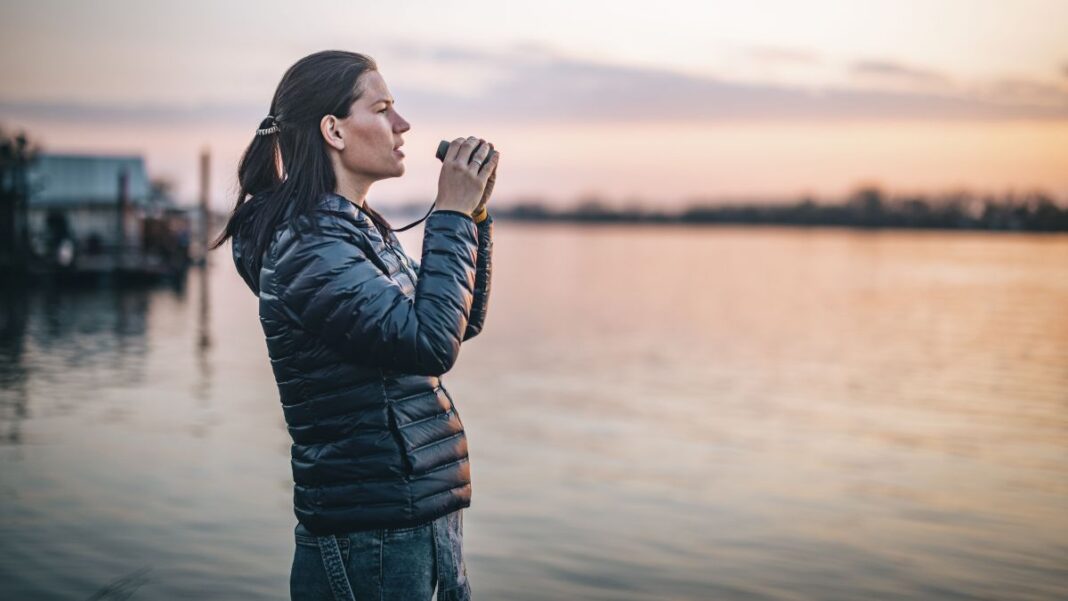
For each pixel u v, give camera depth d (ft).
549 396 61.05
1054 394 67.36
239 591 21.52
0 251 145.48
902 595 23.62
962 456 43.93
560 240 595.47
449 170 7.01
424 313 6.62
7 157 145.69
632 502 32.68
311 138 7.06
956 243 568.82
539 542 27.30
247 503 28.84
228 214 7.43
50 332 86.17
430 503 6.96
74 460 34.58
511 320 120.98
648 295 172.86
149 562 23.22
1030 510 32.89
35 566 22.65
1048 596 23.73
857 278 237.66
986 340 107.65
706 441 46.42
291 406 7.00
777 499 33.88
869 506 33.14
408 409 6.95
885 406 60.85
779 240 616.80
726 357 87.35
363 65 7.23
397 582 6.93
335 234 6.82
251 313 109.50
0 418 43.88
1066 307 157.17
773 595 23.36
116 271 144.05
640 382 69.21
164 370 62.85
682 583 24.04
